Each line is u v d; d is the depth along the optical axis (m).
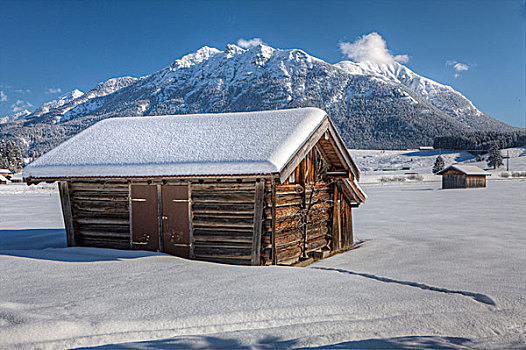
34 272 7.54
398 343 4.55
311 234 11.25
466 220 18.72
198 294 6.06
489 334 5.02
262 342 4.53
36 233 14.52
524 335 4.97
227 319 5.10
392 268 8.88
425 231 15.17
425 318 5.36
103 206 10.52
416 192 44.44
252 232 9.18
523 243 12.05
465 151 186.50
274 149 8.83
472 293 6.50
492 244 11.90
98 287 6.46
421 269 8.67
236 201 9.28
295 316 5.27
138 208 10.12
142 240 10.09
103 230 10.55
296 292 6.22
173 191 9.77
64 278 7.08
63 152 10.77
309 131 9.77
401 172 122.12
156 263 8.33
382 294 6.25
